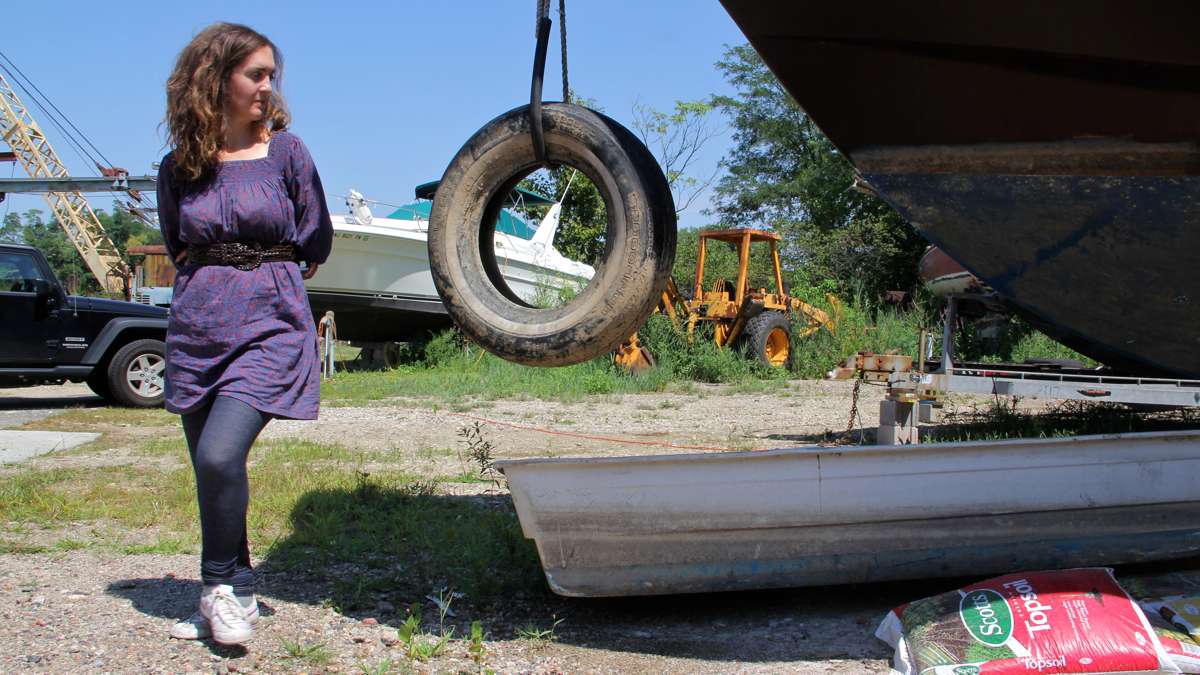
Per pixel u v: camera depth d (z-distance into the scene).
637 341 14.02
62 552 3.76
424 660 2.63
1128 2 2.94
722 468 2.92
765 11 3.17
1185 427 7.46
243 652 2.66
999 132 3.26
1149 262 3.38
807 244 26.67
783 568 2.98
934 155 3.34
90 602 3.09
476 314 3.32
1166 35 3.00
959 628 2.54
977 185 3.34
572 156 3.22
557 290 15.75
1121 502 3.12
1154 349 3.68
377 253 14.79
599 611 3.09
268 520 4.24
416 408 10.04
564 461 2.88
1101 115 3.18
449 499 4.71
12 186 11.16
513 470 2.91
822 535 2.99
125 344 9.95
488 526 3.95
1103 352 5.27
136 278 42.16
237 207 2.63
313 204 2.82
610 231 3.17
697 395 12.02
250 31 2.70
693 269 20.83
